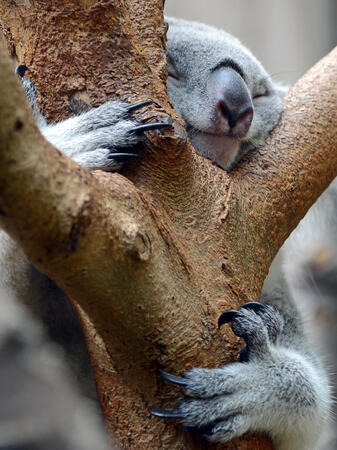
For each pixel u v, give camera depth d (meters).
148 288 1.92
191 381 1.96
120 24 2.00
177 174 1.99
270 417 2.03
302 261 2.70
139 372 1.96
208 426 1.97
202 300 1.97
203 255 1.99
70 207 1.86
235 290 2.00
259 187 2.07
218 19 5.17
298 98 2.15
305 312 2.59
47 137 2.00
